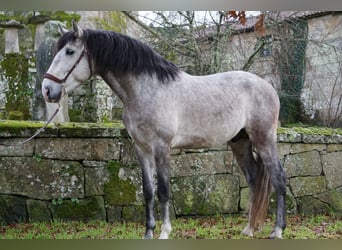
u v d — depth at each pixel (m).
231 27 6.88
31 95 6.51
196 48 6.68
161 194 2.84
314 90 9.23
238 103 3.17
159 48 6.95
